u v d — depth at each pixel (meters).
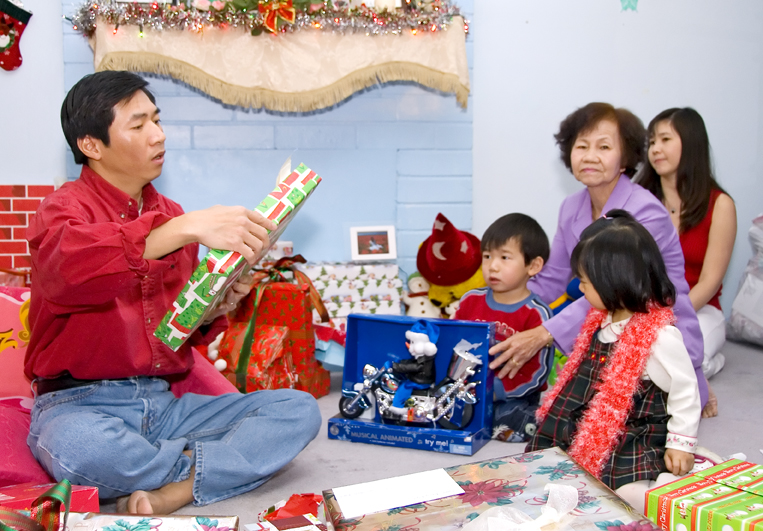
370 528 0.96
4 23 2.43
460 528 0.95
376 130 2.70
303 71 2.43
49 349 1.38
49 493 0.88
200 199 2.64
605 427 1.39
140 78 1.40
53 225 1.23
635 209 1.91
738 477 1.17
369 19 2.39
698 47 2.90
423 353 1.77
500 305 2.00
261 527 1.08
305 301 2.20
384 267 2.57
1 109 2.50
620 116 1.94
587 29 2.84
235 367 2.09
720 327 2.35
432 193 2.76
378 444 1.78
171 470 1.37
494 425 1.86
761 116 2.98
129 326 1.37
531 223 1.96
